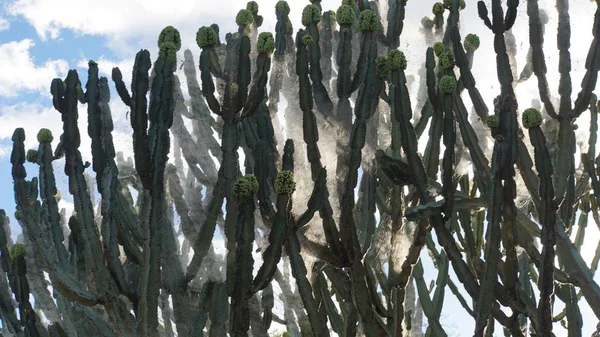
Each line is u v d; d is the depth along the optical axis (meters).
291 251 3.15
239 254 2.93
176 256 3.32
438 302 4.04
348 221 3.27
